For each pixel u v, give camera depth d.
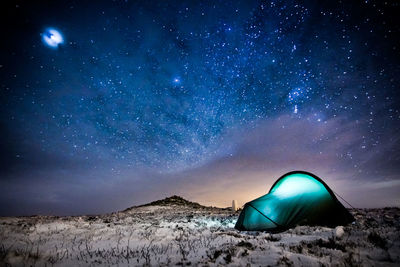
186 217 12.53
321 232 6.12
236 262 3.97
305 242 4.89
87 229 8.80
